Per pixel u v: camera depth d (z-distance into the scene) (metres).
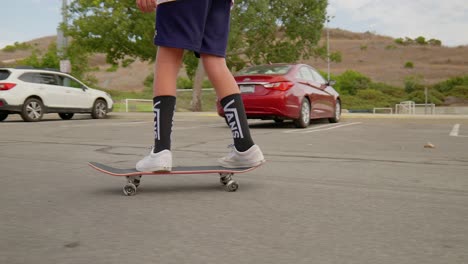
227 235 2.36
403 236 2.35
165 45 3.25
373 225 2.55
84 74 24.33
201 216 2.72
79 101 14.87
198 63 24.30
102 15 22.00
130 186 3.27
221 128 10.23
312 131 9.43
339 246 2.19
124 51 23.78
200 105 24.42
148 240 2.27
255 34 25.11
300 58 26.97
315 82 11.27
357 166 4.72
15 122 13.02
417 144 6.97
